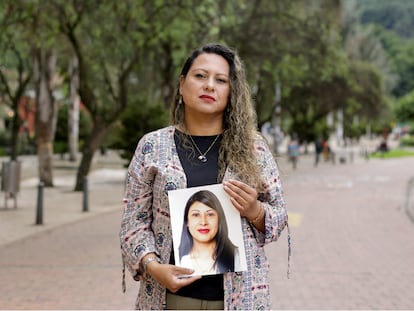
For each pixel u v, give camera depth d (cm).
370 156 5450
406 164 4081
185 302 261
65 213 1436
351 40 4822
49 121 2172
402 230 1175
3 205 1593
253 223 266
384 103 4966
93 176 2752
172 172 267
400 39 13762
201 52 283
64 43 2158
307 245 993
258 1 2153
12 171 1492
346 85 3850
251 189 261
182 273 254
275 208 271
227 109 281
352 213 1444
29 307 628
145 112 2031
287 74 2306
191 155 272
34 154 4766
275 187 275
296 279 754
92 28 1961
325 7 2462
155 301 264
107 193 1973
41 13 1756
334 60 2481
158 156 271
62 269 812
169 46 2150
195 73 278
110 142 2230
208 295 260
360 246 989
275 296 672
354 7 4838
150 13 1836
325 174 2991
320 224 1246
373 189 2141
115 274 784
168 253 263
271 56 2322
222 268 257
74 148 3759
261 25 2266
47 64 2152
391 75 7550
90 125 4734
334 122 7306
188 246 259
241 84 281
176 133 278
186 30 1667
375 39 6531
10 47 2241
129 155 2048
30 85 3469
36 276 770
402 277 768
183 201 262
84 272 794
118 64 2269
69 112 3716
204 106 273
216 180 269
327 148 4494
